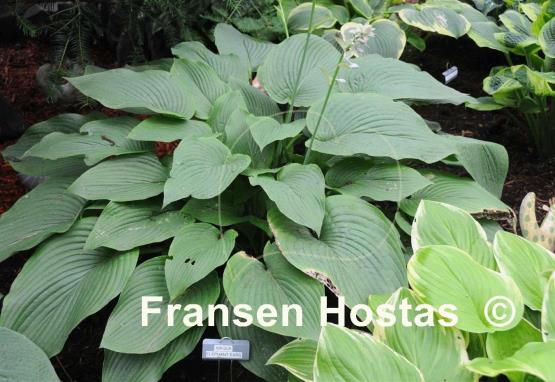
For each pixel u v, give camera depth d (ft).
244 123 6.44
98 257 5.84
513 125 10.12
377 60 7.69
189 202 6.15
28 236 5.96
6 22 10.76
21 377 4.43
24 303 5.51
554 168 9.16
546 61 9.21
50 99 8.08
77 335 6.21
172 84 6.88
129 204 6.03
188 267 5.25
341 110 6.58
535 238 6.39
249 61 8.32
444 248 5.22
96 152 6.45
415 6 10.48
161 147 8.55
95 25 7.41
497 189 7.07
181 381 5.75
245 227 6.41
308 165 5.96
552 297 4.84
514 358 4.31
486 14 11.17
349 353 4.36
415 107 10.64
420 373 4.29
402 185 6.13
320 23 9.49
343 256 5.42
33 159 7.10
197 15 8.58
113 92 6.57
